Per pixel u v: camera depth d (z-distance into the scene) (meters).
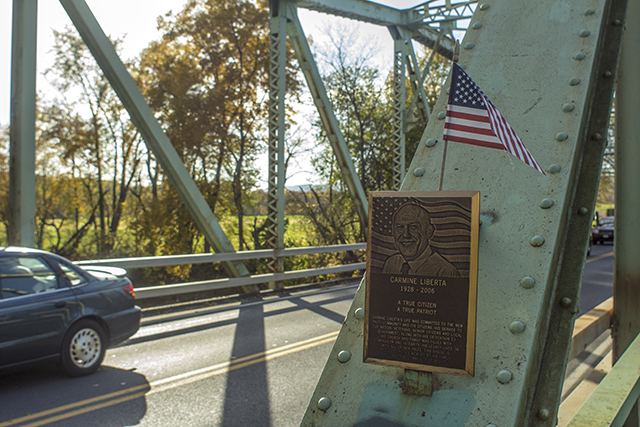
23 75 8.97
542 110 1.82
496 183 1.73
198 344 8.73
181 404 5.89
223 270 20.50
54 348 6.68
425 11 19.62
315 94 15.98
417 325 1.48
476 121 1.59
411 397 1.47
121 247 23.78
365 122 28.59
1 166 22.22
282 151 14.82
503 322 1.48
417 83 20.56
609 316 3.16
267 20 25.53
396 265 1.53
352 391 1.54
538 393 1.46
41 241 24.48
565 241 1.71
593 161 1.86
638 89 2.62
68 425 5.27
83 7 10.51
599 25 1.92
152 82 25.50
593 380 3.81
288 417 5.52
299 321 10.71
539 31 1.99
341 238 26.64
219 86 25.66
